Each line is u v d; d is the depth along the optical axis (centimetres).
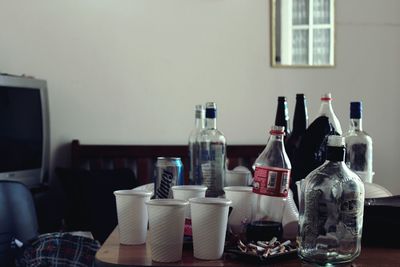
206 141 154
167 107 319
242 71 322
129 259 104
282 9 323
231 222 122
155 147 308
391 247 119
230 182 152
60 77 312
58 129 313
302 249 107
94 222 261
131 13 316
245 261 103
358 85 327
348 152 150
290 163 133
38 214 302
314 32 323
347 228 106
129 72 317
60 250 188
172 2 319
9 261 204
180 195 121
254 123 322
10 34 308
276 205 122
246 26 321
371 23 327
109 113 316
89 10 314
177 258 103
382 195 137
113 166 307
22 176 277
